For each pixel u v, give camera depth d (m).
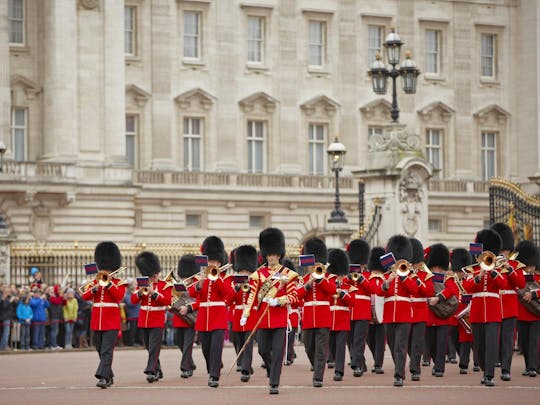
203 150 149.25
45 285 95.12
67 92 135.50
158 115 146.25
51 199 135.38
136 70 145.50
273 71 153.50
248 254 61.69
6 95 134.75
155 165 145.88
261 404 49.19
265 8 153.00
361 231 90.25
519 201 88.12
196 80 149.00
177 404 49.53
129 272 109.38
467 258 70.94
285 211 152.38
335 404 49.16
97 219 137.75
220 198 147.75
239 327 63.97
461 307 64.19
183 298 62.81
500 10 167.38
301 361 76.44
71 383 61.50
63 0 135.50
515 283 58.50
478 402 49.50
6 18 134.88
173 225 145.62
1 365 76.12
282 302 53.75
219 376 57.88
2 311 91.88
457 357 77.44
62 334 95.31
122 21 139.38
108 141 138.62
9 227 133.38
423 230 89.81
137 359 80.94
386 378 61.75
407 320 58.25
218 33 150.25
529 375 61.66
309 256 56.50
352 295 61.12
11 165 132.12
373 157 89.88
